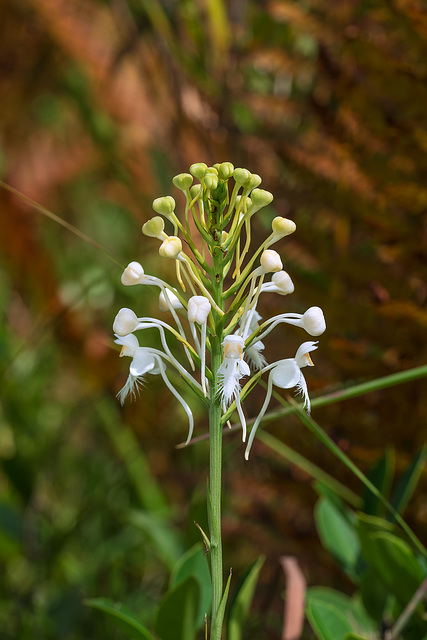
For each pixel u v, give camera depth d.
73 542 1.02
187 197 0.59
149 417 1.08
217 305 0.59
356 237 0.86
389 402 0.79
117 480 1.05
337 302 0.80
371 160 0.80
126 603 0.94
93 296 1.08
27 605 0.90
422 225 0.80
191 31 1.01
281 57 0.87
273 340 0.84
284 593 0.78
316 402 0.66
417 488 0.79
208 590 0.67
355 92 0.81
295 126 0.97
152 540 0.82
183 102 0.96
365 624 0.72
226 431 0.65
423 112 0.80
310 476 0.82
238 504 0.86
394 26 0.81
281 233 0.58
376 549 0.68
